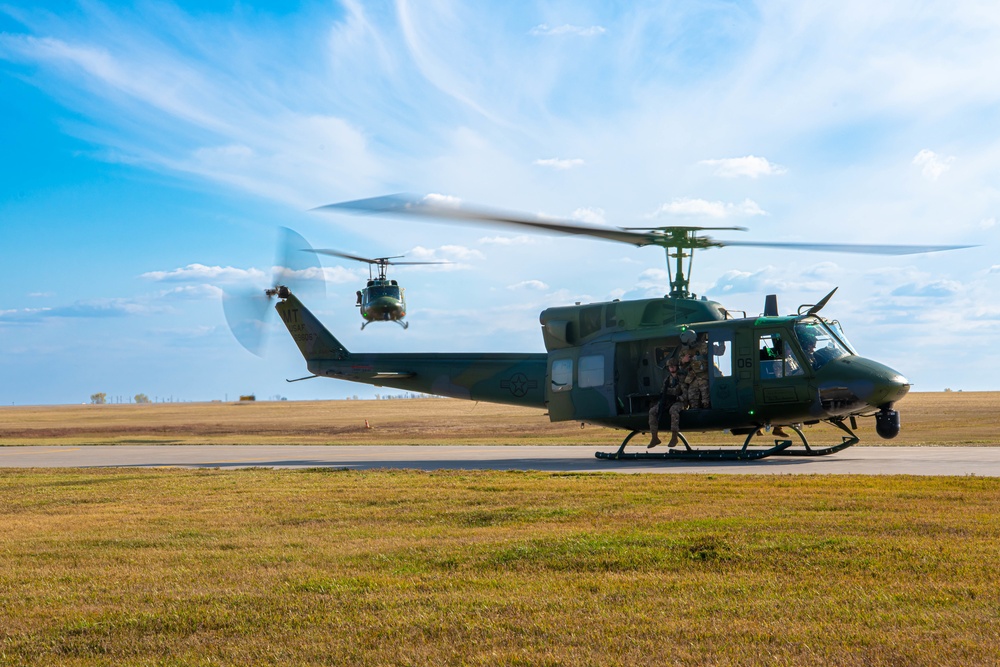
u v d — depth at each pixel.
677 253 19.41
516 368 22.92
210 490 14.86
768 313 19.48
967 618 5.91
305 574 7.71
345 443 34.41
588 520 10.39
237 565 8.23
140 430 58.91
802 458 19.58
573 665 5.24
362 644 5.73
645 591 6.85
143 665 5.47
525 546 8.61
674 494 12.56
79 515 12.12
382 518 11.16
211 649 5.72
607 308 20.41
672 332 19.25
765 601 6.48
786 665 5.12
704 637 5.66
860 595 6.58
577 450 26.34
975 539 8.52
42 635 6.09
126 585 7.43
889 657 5.19
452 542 9.04
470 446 29.92
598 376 20.08
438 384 24.09
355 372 25.56
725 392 18.86
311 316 26.70
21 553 9.07
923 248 15.92
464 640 5.75
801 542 8.41
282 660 5.48
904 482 13.34
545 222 14.76
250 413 109.06
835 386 18.16
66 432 57.12
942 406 64.56
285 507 12.32
